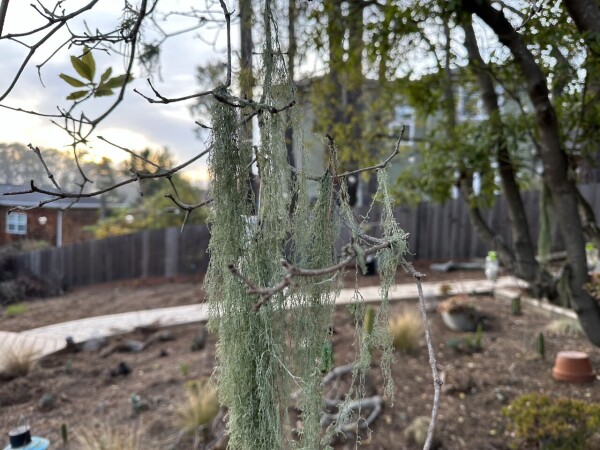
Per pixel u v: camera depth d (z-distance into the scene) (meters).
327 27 2.93
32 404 3.85
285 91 1.06
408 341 4.28
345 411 1.04
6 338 5.51
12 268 8.23
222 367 1.08
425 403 3.45
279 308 1.01
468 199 3.32
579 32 2.21
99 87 1.30
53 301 7.81
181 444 3.09
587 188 6.54
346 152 3.82
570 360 3.69
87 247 8.69
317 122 3.95
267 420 1.01
